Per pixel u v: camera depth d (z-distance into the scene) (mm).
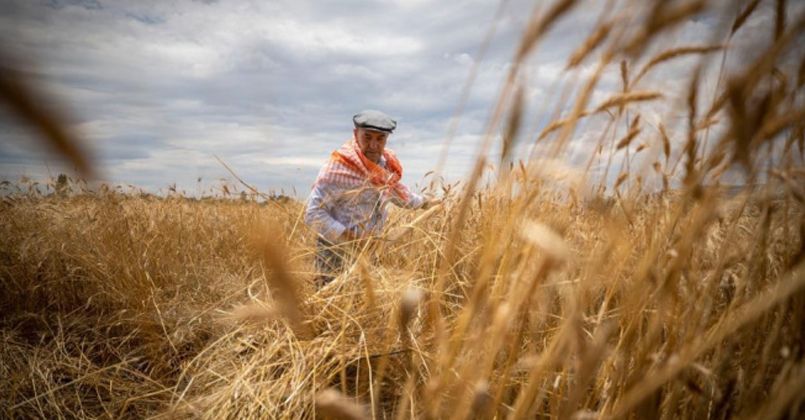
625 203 1150
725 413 1212
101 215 4195
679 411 1309
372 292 1387
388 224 2939
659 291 1145
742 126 770
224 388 2096
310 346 2105
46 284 3539
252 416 1874
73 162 315
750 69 727
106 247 3852
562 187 1009
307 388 1906
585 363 950
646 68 894
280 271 883
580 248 1338
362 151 3348
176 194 5848
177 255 4523
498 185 1049
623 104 928
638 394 989
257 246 862
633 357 1258
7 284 3434
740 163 845
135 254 3834
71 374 2697
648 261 1060
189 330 2988
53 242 3895
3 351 2789
